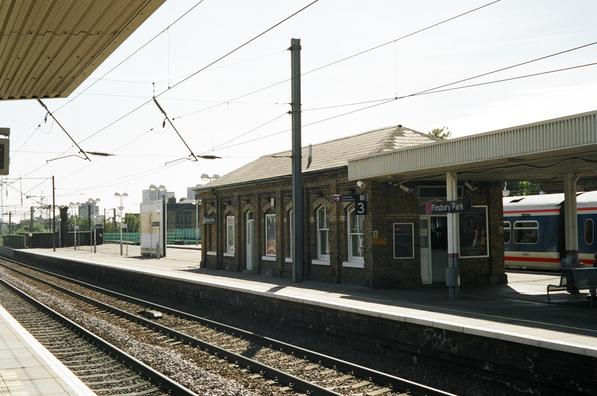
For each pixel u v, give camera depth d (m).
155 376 11.25
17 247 80.12
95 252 57.28
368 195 20.25
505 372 10.64
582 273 15.32
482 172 18.30
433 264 21.08
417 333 12.57
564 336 10.59
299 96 23.08
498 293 18.58
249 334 15.71
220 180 33.06
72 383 9.49
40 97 11.21
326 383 11.18
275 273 26.59
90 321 19.56
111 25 7.46
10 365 10.84
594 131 12.36
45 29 7.48
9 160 10.01
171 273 28.28
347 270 21.86
